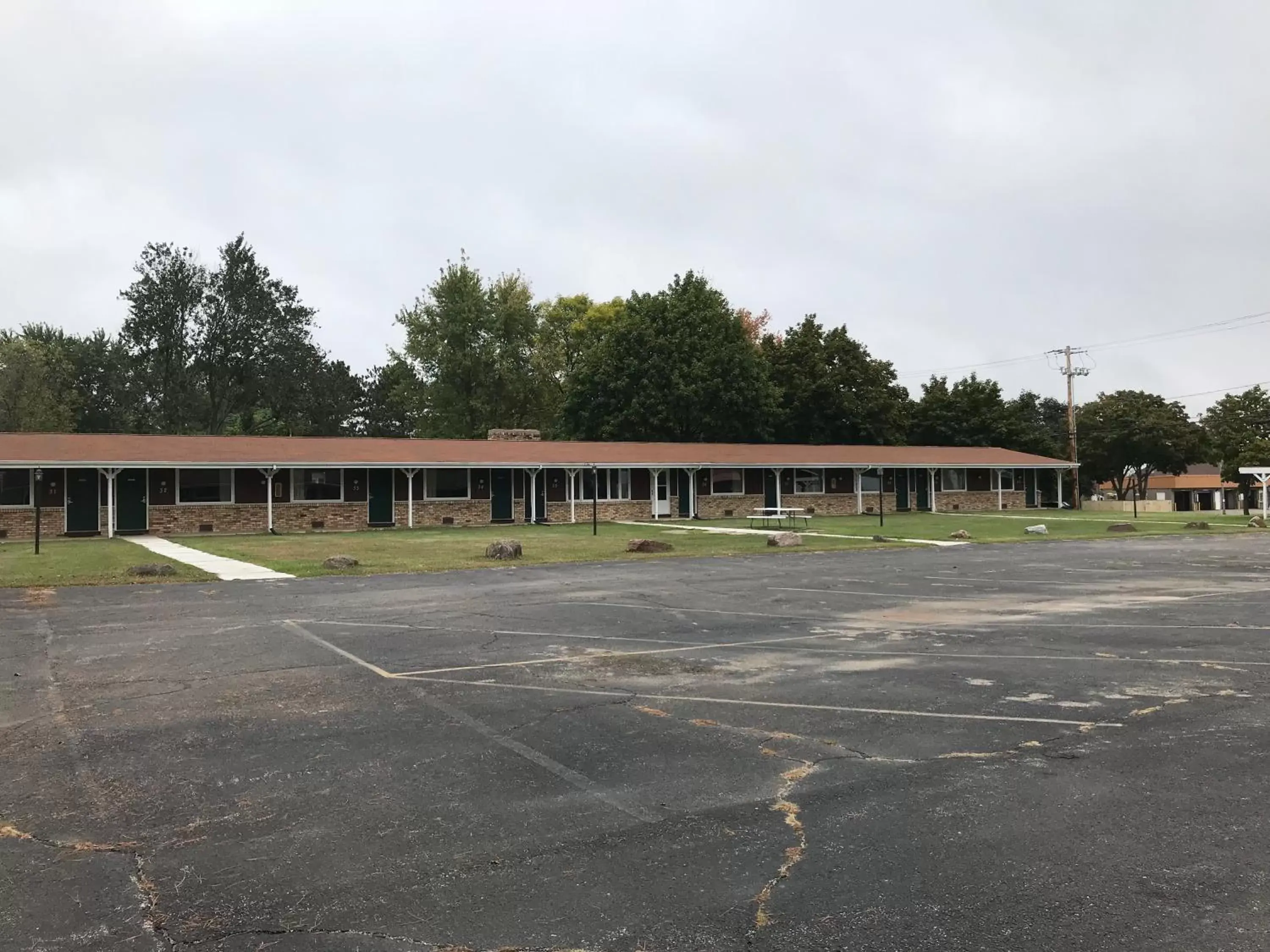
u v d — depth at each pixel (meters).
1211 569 18.39
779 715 6.91
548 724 6.68
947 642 10.09
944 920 3.67
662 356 52.56
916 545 24.84
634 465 36.69
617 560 20.64
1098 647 9.68
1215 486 75.81
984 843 4.43
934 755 5.88
